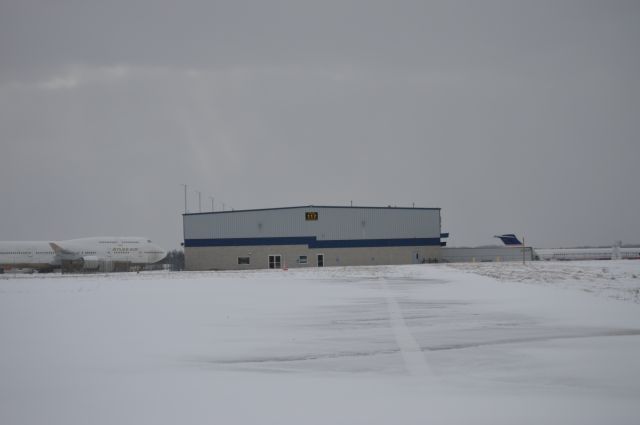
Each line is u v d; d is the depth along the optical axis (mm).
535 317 25438
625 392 12875
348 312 28078
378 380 14211
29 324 24641
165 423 10797
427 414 11164
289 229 76438
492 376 14547
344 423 10609
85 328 23375
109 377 14867
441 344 19234
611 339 19781
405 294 36562
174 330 22766
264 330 22641
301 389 13344
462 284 42844
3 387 13867
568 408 11578
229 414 11281
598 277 46844
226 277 56375
